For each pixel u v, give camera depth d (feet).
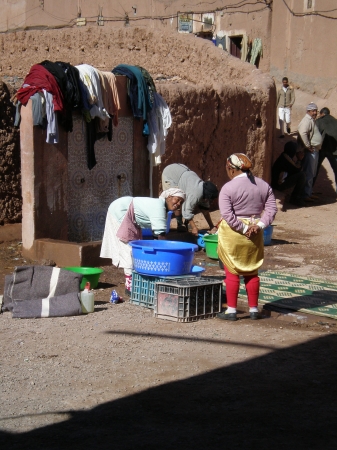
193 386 16.53
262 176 46.80
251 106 45.68
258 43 67.92
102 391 16.14
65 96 28.86
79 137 30.73
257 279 22.45
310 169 47.78
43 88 28.30
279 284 26.91
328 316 22.59
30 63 63.57
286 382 16.93
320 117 50.88
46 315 22.15
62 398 15.70
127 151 33.22
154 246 24.27
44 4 83.76
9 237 32.22
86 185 31.45
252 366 18.03
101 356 18.57
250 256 22.04
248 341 20.16
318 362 18.48
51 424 14.26
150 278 23.38
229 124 43.96
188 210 32.83
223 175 44.45
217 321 22.33
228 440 13.51
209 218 34.17
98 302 24.36
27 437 13.61
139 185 34.09
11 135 32.58
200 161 42.27
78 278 23.18
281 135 60.18
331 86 64.85
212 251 31.35
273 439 13.58
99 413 14.87
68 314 22.34
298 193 47.14
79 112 30.32
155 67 53.57
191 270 24.11
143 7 75.51
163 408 15.17
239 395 16.01
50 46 61.67
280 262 31.55
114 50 56.44
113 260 25.13
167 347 19.43
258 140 46.52
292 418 14.71
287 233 39.06
